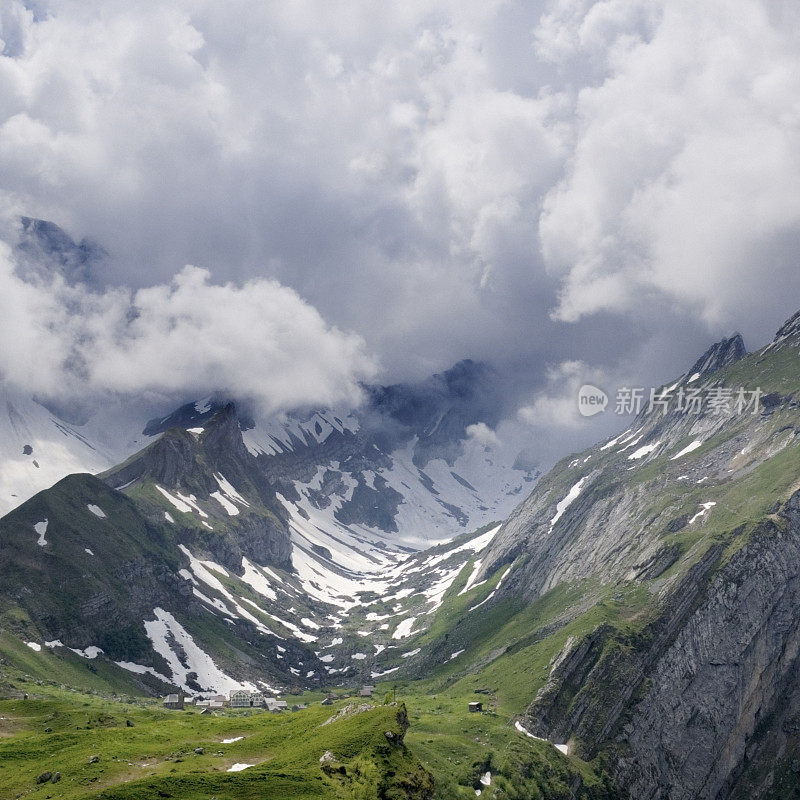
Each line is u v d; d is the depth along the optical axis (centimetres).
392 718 15350
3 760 15400
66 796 13050
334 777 13388
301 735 16312
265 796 12356
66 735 16925
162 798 12112
